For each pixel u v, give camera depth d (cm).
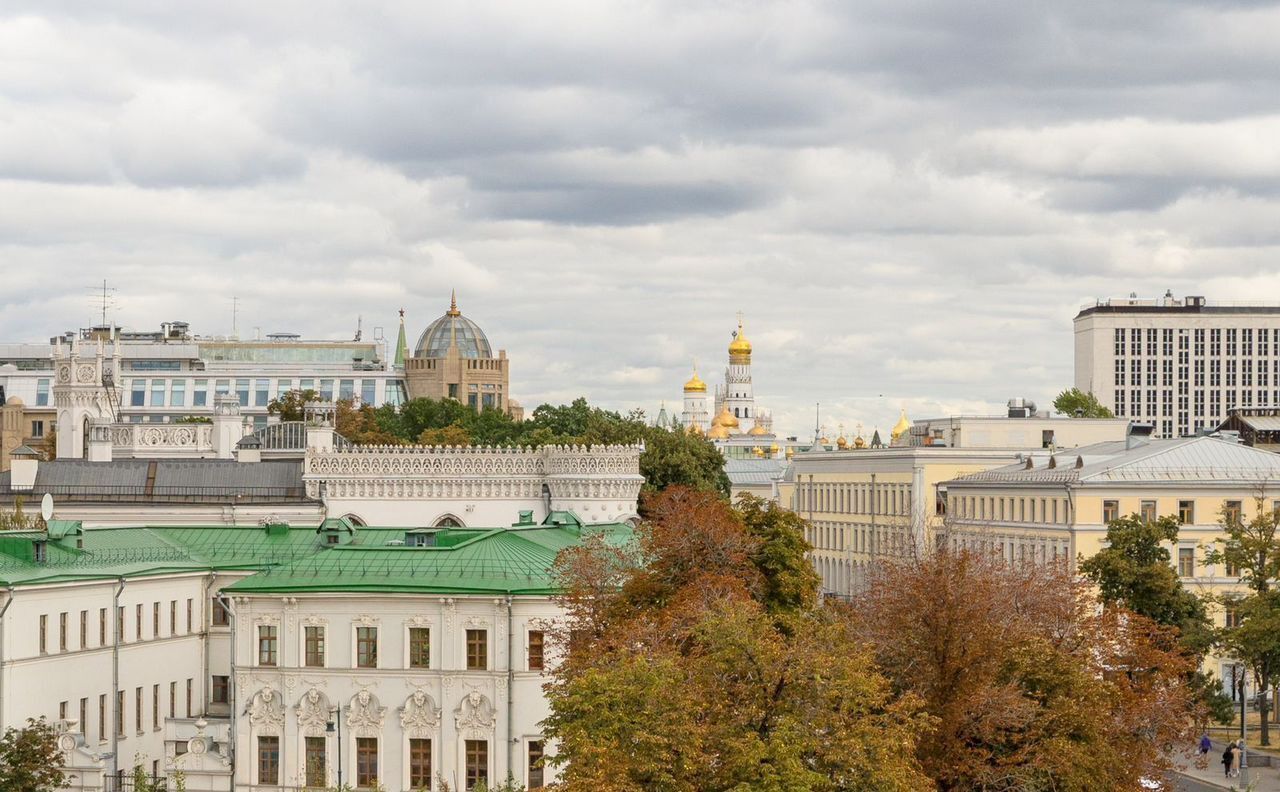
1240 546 17875
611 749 9762
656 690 10000
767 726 10200
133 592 15500
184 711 16300
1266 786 15438
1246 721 18912
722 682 10369
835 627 10756
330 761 14212
